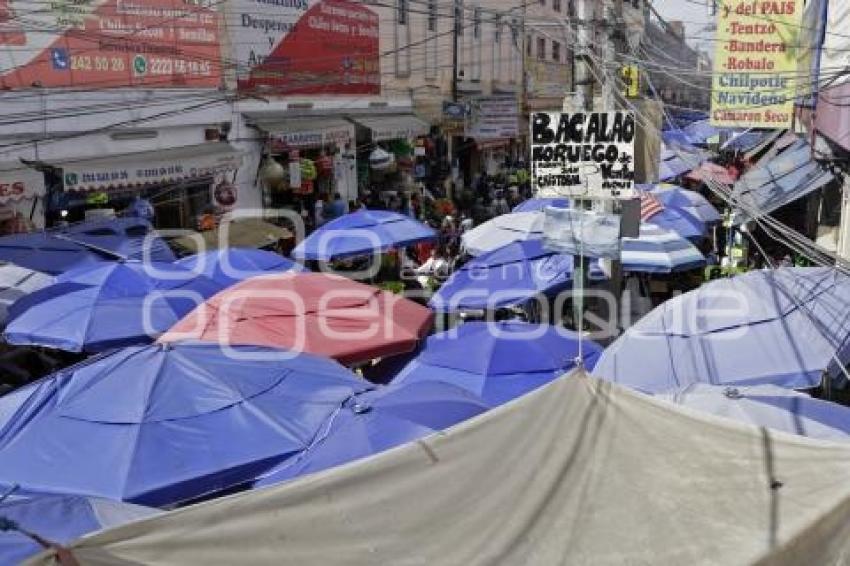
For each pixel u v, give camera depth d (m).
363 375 8.99
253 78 18.34
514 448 4.19
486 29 30.25
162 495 5.33
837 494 3.72
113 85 14.72
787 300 7.75
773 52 13.48
